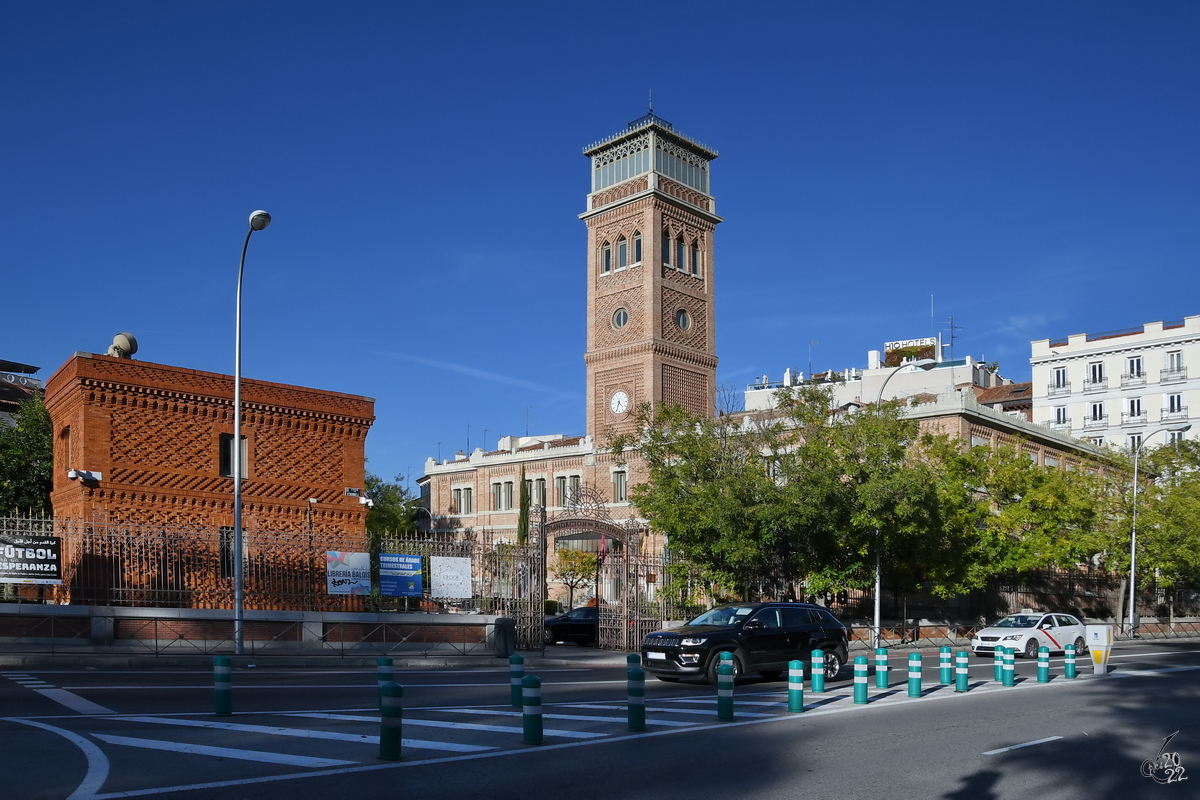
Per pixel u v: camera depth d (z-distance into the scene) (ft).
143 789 32.35
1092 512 157.58
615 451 132.87
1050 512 149.59
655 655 72.54
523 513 214.90
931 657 116.16
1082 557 157.89
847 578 125.70
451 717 51.90
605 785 35.01
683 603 124.88
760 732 48.08
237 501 88.99
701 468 124.16
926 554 135.64
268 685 67.15
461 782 34.81
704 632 72.18
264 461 118.62
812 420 124.77
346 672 80.79
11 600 97.25
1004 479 149.28
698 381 227.61
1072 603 193.26
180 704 54.75
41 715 48.98
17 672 70.59
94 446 106.01
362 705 57.00
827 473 117.60
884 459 122.01
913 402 177.06
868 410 129.29
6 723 45.85
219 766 36.50
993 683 76.18
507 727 48.16
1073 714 57.72
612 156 234.38
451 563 107.14
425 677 78.23
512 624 100.94
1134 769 40.73
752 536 119.03
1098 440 249.55
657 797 33.40
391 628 101.30
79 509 105.50
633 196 224.53
